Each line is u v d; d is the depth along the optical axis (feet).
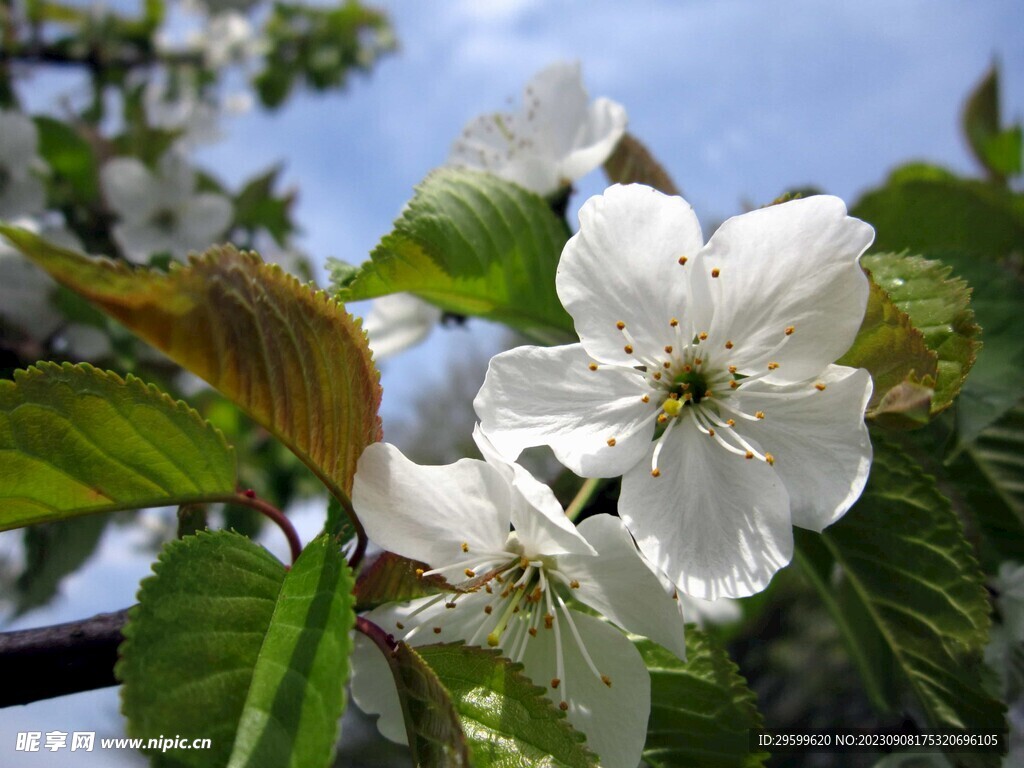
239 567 0.18
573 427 0.23
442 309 0.32
